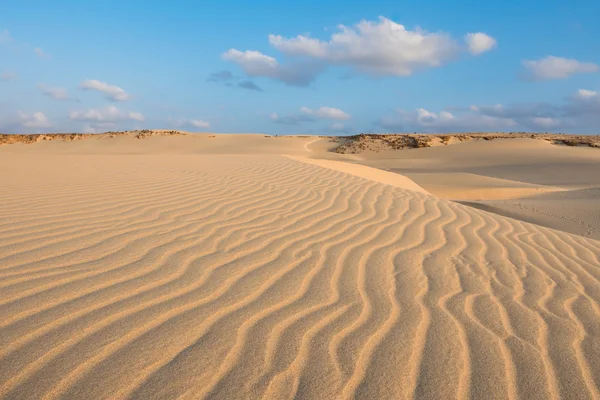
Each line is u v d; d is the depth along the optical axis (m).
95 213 4.95
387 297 3.12
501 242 5.14
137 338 2.27
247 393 1.89
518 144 58.38
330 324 2.61
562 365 2.33
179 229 4.53
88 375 1.93
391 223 5.54
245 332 2.43
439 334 2.58
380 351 2.33
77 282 2.94
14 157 13.60
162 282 3.06
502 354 2.40
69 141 76.88
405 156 59.56
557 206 13.45
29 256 3.39
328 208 6.18
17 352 2.06
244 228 4.77
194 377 1.97
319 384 2.00
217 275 3.28
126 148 70.19
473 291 3.40
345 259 3.93
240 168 10.52
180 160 12.57
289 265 3.65
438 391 2.02
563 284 3.77
